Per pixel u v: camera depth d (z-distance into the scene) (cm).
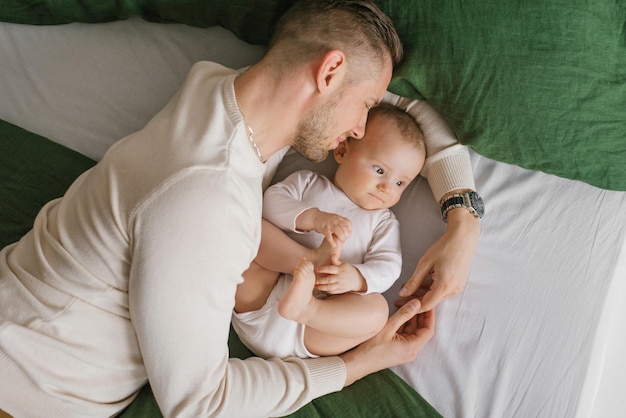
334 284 121
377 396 124
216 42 151
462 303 135
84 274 102
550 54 126
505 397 129
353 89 110
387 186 133
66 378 105
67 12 149
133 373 111
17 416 105
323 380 120
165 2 144
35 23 153
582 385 129
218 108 104
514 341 132
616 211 142
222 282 100
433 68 130
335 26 107
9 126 143
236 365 113
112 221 99
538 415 127
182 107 105
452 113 135
